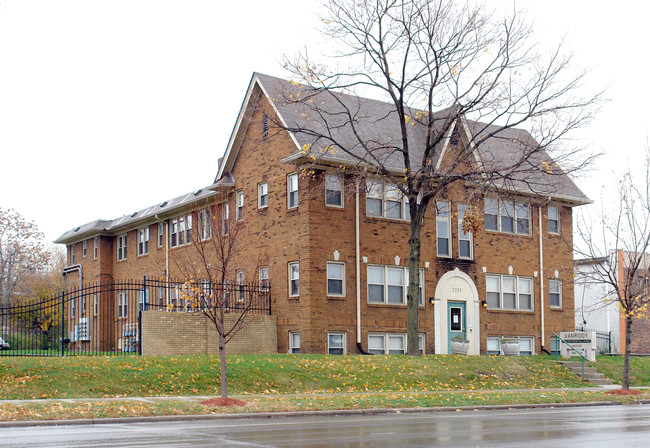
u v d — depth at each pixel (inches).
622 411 761.0
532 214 1459.2
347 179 1211.2
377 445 450.9
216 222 1079.6
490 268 1379.2
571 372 1146.7
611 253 1222.3
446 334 1307.8
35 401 682.2
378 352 1231.5
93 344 1722.4
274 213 1251.8
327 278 1186.6
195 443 456.1
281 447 439.2
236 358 974.4
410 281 1121.4
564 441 480.1
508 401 815.7
